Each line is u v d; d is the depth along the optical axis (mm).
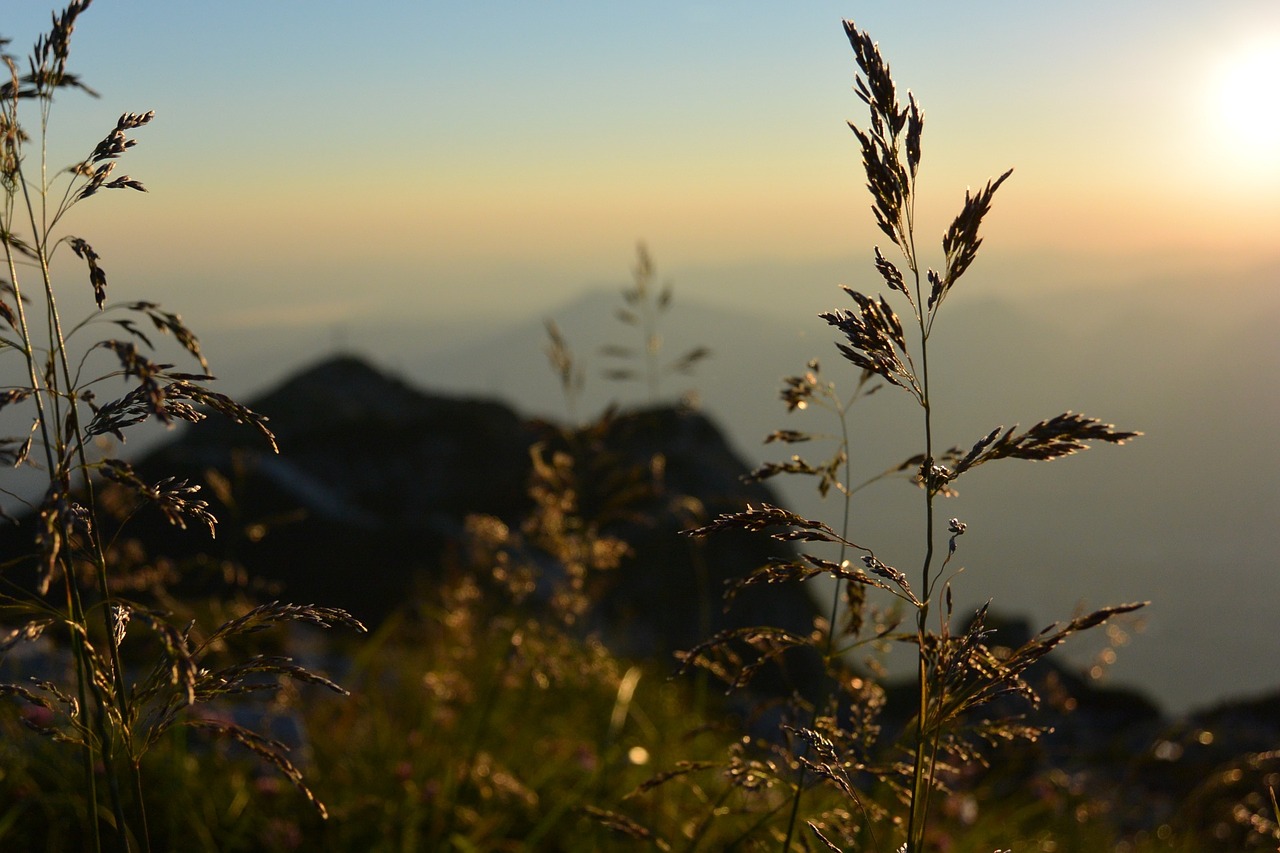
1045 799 4574
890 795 2723
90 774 1440
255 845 3377
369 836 3428
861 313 1412
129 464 1275
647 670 5363
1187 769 5438
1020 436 1364
